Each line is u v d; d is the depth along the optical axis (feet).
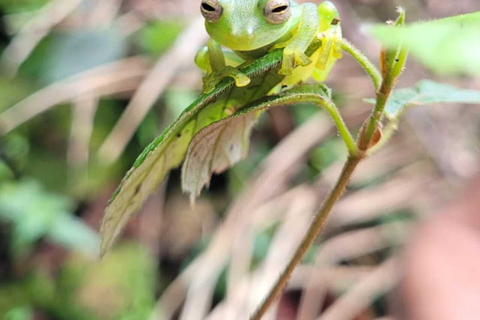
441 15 2.11
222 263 1.56
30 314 1.52
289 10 0.91
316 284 1.59
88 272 1.57
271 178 1.74
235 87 0.90
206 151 0.92
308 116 1.87
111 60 1.81
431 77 1.81
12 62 1.82
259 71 0.89
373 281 1.58
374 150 0.90
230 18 0.91
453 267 1.09
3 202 1.60
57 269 1.61
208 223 1.74
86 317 1.49
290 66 0.89
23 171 1.71
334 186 0.91
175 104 1.70
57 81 1.78
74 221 1.62
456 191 1.68
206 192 1.80
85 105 1.76
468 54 0.51
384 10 2.07
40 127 1.76
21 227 1.56
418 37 0.56
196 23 1.78
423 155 1.87
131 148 1.75
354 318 1.54
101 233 0.91
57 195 1.67
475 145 1.88
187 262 1.69
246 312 1.45
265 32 0.91
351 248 1.69
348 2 2.00
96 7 1.93
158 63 1.72
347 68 1.92
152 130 1.72
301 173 1.81
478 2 2.11
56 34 1.88
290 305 1.56
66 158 1.72
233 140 0.92
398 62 0.88
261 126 1.87
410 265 1.10
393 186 1.80
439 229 1.12
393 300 1.52
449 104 1.94
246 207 1.67
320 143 1.84
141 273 1.57
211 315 1.46
